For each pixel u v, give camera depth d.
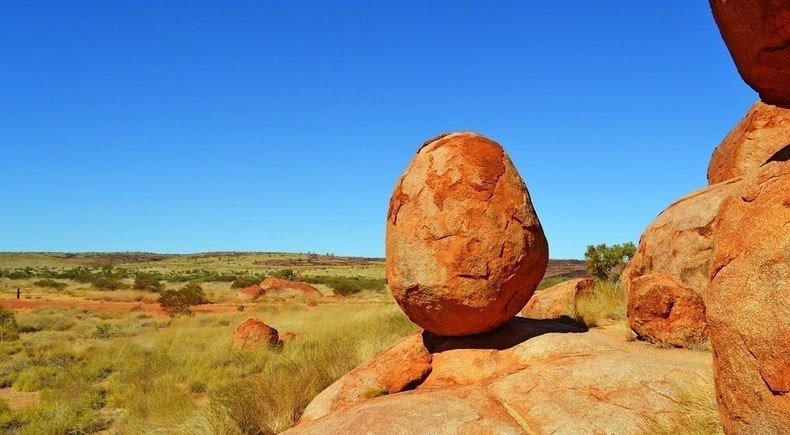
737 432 3.21
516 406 5.67
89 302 36.72
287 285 43.84
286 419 8.28
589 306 10.31
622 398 5.43
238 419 8.35
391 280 7.23
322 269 107.94
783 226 3.10
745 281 3.20
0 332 20.77
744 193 3.57
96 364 14.71
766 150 10.21
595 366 6.00
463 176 6.84
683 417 4.85
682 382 5.59
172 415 9.46
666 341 7.36
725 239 3.52
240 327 16.34
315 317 22.66
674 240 9.11
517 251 6.79
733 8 3.44
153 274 77.44
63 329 24.02
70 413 10.31
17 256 113.06
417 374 6.89
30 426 9.61
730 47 3.80
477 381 6.61
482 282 6.71
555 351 6.76
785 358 2.91
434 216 6.82
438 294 6.79
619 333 8.36
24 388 13.04
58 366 14.80
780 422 2.92
